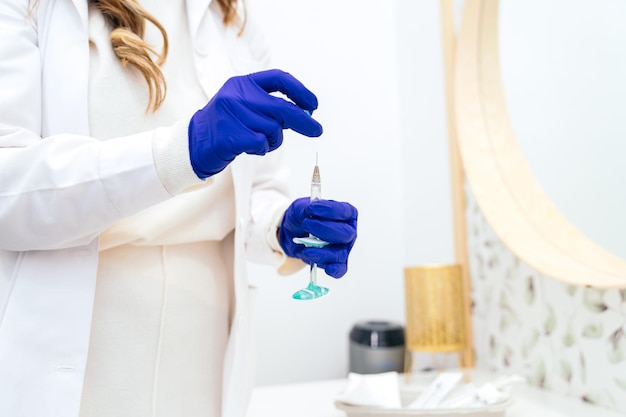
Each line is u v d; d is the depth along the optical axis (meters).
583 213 0.98
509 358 1.20
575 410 0.93
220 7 0.82
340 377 1.49
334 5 1.65
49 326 0.54
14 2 0.57
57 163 0.50
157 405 0.61
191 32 0.73
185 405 0.63
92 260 0.56
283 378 1.44
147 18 0.65
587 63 0.97
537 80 1.11
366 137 1.64
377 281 1.59
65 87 0.59
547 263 1.01
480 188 1.22
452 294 1.21
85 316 0.55
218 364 0.69
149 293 0.61
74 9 0.62
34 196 0.49
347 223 0.58
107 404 0.58
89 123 0.60
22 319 0.54
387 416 0.83
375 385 0.94
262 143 0.49
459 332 1.21
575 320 1.00
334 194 1.56
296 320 1.47
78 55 0.60
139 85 0.64
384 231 1.63
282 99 0.52
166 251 0.64
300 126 0.52
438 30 1.52
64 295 0.55
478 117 1.29
